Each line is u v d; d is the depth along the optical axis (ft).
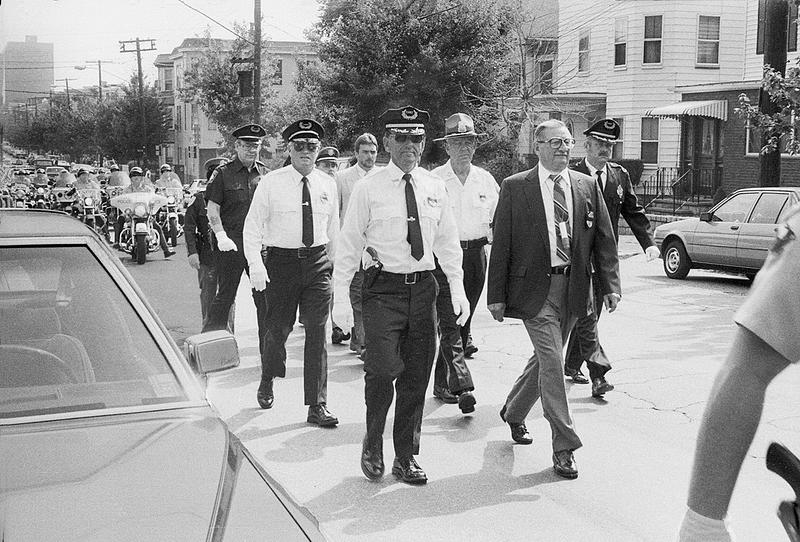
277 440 20.01
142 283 49.70
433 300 17.15
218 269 25.91
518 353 29.99
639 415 22.29
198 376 11.04
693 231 48.88
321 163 31.04
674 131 95.55
